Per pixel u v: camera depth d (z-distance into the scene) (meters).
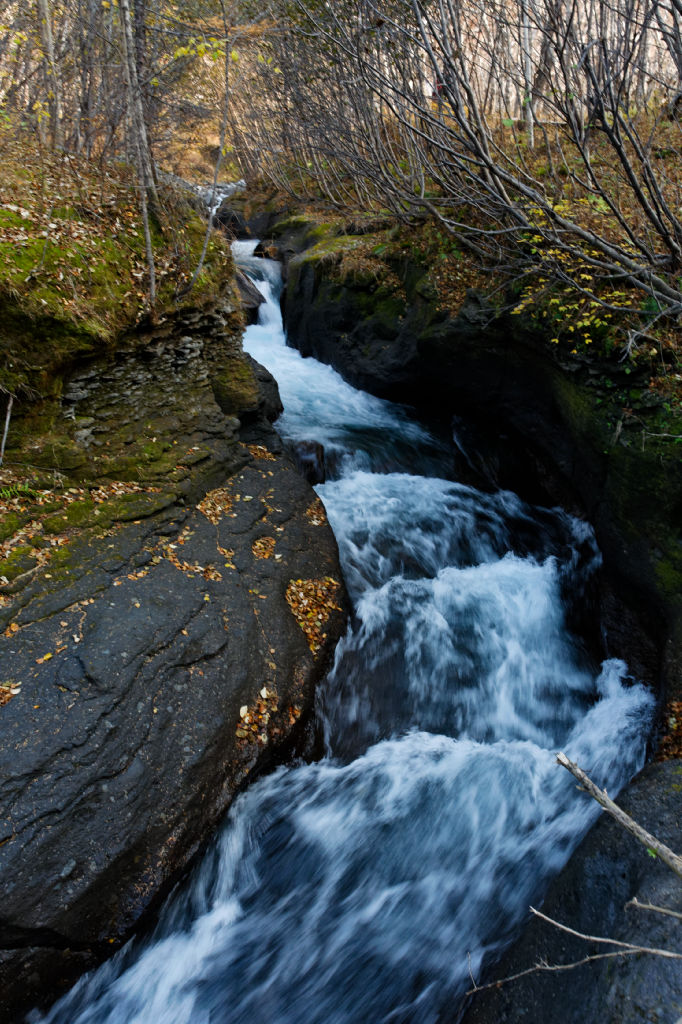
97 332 5.37
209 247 6.92
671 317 5.55
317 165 13.15
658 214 5.19
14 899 3.31
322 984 3.79
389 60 7.72
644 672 5.70
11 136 7.10
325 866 4.39
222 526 5.80
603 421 6.02
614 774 4.94
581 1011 2.72
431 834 4.59
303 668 5.13
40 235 5.42
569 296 6.30
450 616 6.41
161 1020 3.66
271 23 9.31
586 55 4.39
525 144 8.25
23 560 4.61
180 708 4.25
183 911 4.04
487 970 3.59
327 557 6.22
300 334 11.95
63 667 4.06
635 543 5.79
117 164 6.88
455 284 8.22
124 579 4.79
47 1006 3.57
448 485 8.49
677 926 2.77
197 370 6.84
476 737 5.55
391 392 9.90
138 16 6.93
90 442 5.64
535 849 4.39
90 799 3.68
